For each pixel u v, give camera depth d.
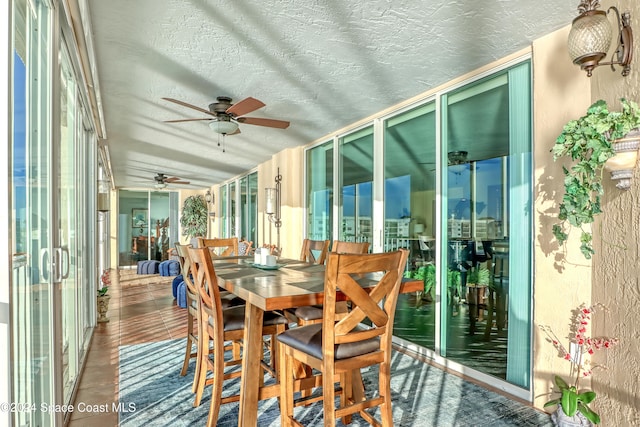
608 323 2.02
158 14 2.20
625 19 1.88
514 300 2.70
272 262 2.82
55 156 1.76
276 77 3.15
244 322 2.36
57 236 1.78
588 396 2.07
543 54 2.47
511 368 2.71
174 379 2.91
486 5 2.11
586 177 1.97
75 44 2.40
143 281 8.31
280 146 5.88
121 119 4.28
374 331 1.83
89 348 3.63
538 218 2.49
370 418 2.06
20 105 1.42
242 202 8.67
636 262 1.82
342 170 4.90
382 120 4.17
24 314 1.45
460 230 3.18
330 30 2.40
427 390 2.74
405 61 2.86
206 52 2.69
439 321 3.33
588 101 2.22
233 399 2.27
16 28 1.37
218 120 3.46
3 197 1.21
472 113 3.10
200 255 2.21
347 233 4.77
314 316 2.64
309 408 2.49
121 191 11.49
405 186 3.82
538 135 2.50
